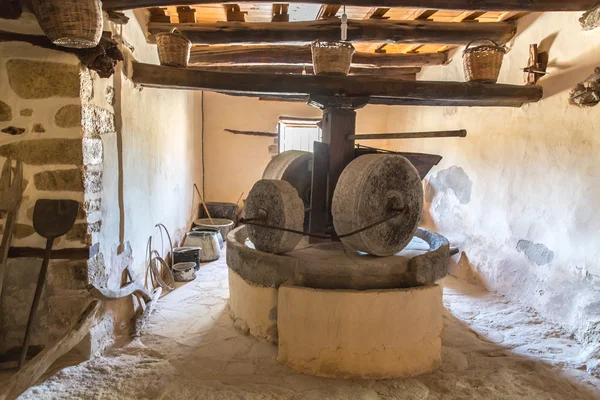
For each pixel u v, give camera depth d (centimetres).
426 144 506
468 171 414
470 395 203
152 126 344
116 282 262
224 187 595
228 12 355
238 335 261
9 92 212
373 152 305
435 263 246
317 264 233
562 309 284
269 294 246
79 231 221
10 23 203
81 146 217
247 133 588
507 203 353
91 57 210
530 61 317
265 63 428
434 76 494
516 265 338
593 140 267
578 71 279
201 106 573
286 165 322
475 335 271
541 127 314
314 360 221
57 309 224
